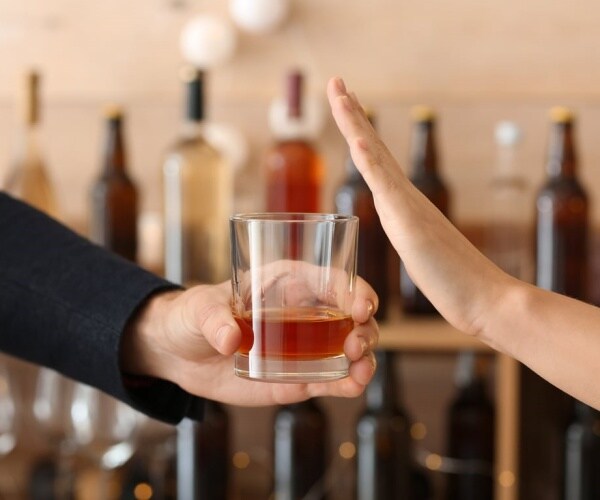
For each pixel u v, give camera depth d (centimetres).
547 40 188
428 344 162
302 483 177
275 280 97
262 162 191
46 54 192
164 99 192
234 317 99
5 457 188
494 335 95
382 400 174
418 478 181
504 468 164
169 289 113
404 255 95
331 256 98
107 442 168
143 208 193
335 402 192
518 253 178
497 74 189
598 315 95
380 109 190
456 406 181
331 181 190
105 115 175
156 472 179
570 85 188
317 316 97
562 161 170
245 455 192
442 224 95
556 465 172
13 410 182
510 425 163
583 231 169
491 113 189
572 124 169
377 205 95
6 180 175
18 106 186
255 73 191
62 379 169
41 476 186
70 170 193
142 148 192
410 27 189
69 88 192
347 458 184
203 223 172
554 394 171
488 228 181
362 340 100
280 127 185
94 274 114
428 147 171
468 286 95
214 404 177
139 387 114
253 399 109
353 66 190
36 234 118
